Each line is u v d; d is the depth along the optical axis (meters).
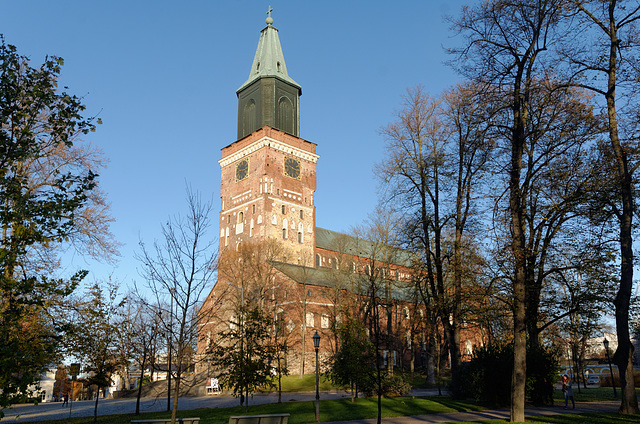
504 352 27.05
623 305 21.03
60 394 54.78
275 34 86.19
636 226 22.03
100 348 28.50
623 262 20.92
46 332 17.09
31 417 30.45
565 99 24.12
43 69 13.01
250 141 80.75
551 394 26.72
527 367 26.23
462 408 25.31
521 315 20.38
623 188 21.45
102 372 28.44
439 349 57.44
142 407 37.62
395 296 64.31
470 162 28.56
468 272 21.86
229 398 43.53
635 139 21.00
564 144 23.09
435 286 31.72
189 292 17.59
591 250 22.58
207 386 50.75
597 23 21.64
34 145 12.80
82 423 25.97
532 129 24.05
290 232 78.25
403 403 27.75
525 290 21.44
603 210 22.38
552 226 24.66
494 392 26.45
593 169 22.27
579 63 22.05
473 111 23.36
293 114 83.44
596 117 22.22
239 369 28.80
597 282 22.34
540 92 22.58
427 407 25.84
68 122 12.86
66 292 12.22
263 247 69.12
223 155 86.25
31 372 15.23
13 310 11.78
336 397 39.19
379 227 49.88
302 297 63.00
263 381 29.72
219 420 24.14
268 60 83.06
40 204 12.28
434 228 29.83
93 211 24.28
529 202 24.16
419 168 30.25
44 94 12.39
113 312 30.11
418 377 61.72
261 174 77.88
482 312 21.78
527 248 20.50
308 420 23.25
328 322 65.31
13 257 11.70
